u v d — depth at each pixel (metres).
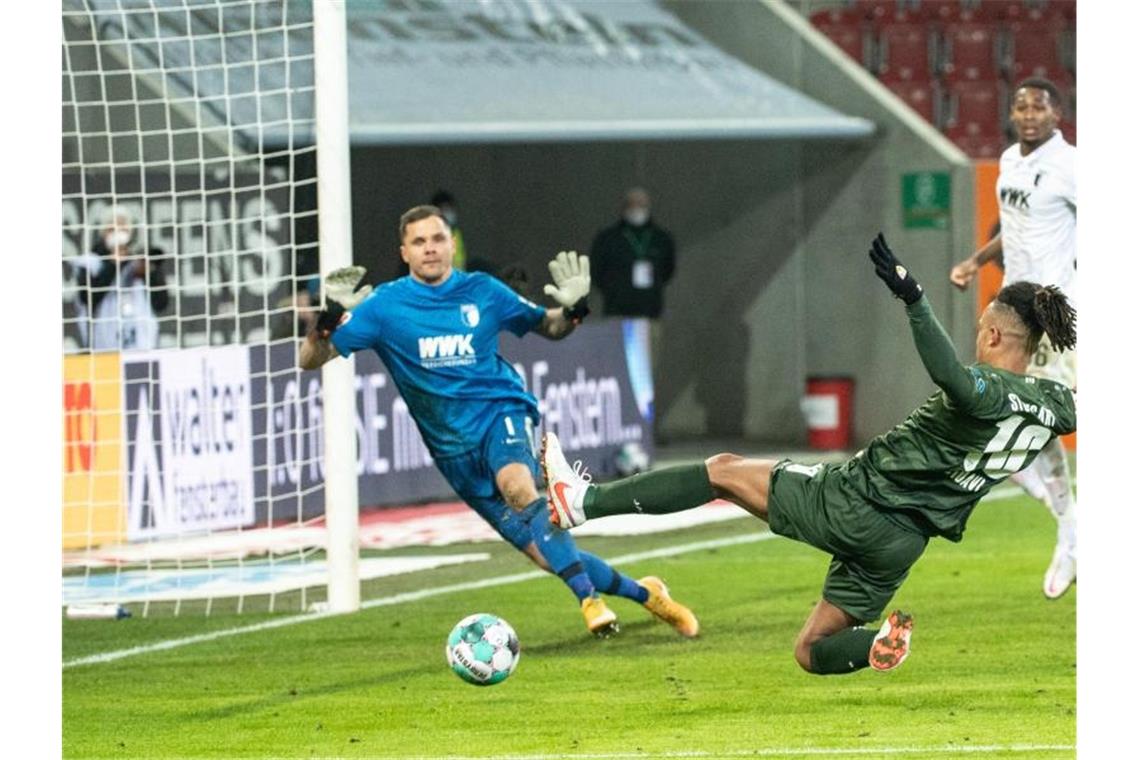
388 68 43.88
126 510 32.56
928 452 17.00
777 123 43.75
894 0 50.59
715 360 48.59
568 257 22.75
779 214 47.16
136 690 21.58
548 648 23.52
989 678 21.33
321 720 19.91
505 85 44.12
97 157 38.25
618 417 40.28
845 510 17.28
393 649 23.64
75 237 35.75
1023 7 51.25
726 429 48.56
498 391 22.84
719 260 48.31
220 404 33.28
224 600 27.50
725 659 22.59
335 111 25.58
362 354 36.31
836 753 17.97
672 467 18.08
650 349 42.06
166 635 24.91
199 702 20.89
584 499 18.06
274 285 36.38
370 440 36.44
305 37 40.66
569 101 43.75
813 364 46.84
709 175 48.31
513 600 27.11
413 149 49.81
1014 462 17.09
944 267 44.06
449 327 22.59
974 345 43.97
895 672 21.73
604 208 49.62
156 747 18.92
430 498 37.69
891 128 45.06
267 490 30.95
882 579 17.58
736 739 18.64
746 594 27.20
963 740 18.45
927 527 17.31
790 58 47.12
